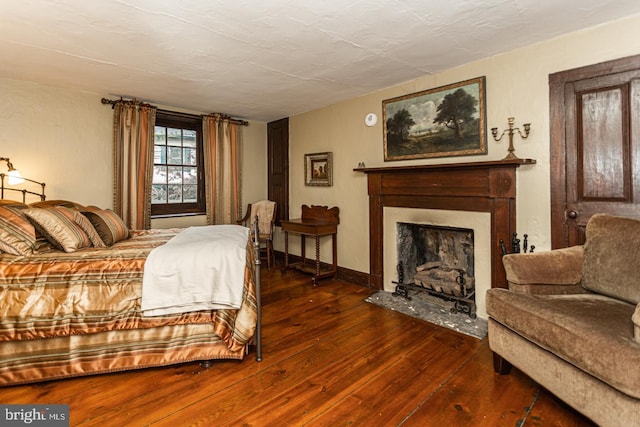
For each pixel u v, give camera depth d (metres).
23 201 3.22
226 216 4.66
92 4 1.87
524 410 1.64
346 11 1.99
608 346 1.29
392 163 3.49
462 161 2.93
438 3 1.91
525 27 2.21
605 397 1.30
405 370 2.02
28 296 1.81
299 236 4.79
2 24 2.10
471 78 2.82
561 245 2.38
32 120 3.25
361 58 2.71
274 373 1.99
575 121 2.30
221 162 4.60
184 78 3.16
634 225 1.80
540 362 1.62
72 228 2.22
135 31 2.21
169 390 1.82
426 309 3.05
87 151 3.58
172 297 1.94
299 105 4.20
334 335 2.52
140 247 2.38
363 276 3.86
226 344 2.01
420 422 1.56
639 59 2.04
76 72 2.98
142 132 3.86
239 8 1.94
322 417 1.60
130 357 1.96
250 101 4.00
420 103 3.19
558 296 1.83
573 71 2.29
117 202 3.72
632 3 1.93
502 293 1.88
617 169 2.15
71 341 1.89
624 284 1.72
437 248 3.44
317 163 4.38
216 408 1.67
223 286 1.98
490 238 2.71
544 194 2.45
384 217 3.59
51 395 1.78
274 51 2.55
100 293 1.88
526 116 2.52
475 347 2.31
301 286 3.83
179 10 1.95
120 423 1.56
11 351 1.82
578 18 2.10
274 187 5.15
